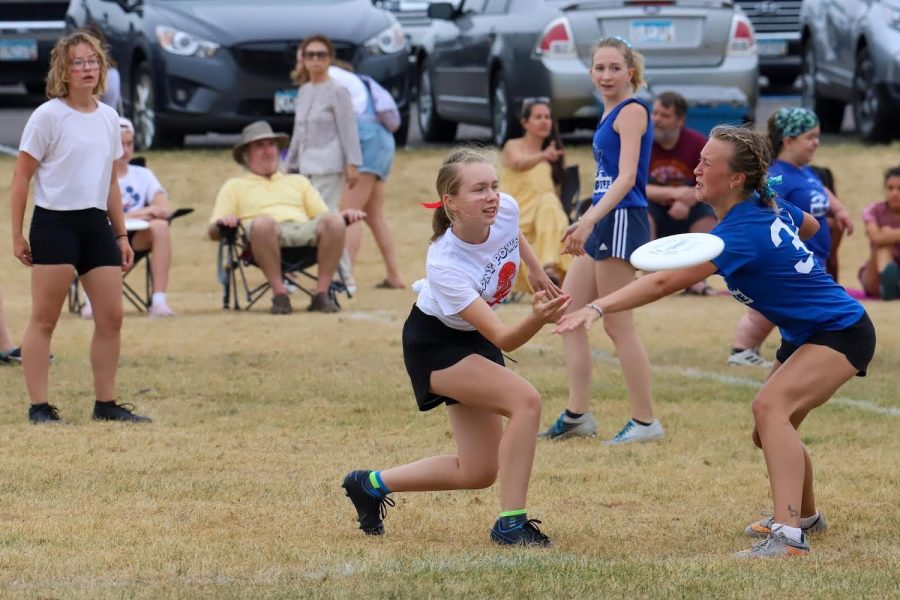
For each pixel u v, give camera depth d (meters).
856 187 44.06
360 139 34.34
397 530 15.17
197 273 37.62
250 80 44.00
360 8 46.62
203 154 46.28
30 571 13.27
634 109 19.36
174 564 13.53
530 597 12.38
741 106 41.66
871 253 34.56
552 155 32.88
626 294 13.70
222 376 23.98
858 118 47.91
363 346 27.09
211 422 20.61
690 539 14.89
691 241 13.85
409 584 12.74
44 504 15.95
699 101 41.47
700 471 18.00
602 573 13.12
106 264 20.39
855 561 13.91
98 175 20.11
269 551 14.09
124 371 24.31
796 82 65.00
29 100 63.06
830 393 14.24
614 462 18.52
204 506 15.97
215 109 44.12
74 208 20.03
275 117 44.25
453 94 49.47
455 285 13.88
